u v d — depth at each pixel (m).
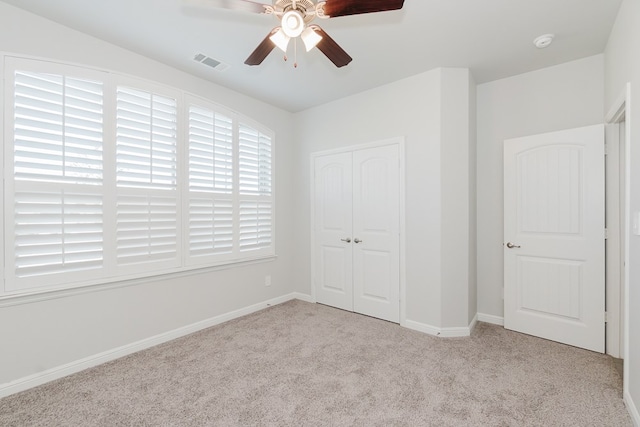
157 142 2.70
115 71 2.44
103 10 2.03
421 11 2.05
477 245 3.24
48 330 2.12
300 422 1.70
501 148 3.10
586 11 2.05
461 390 1.98
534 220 2.83
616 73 2.17
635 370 1.69
